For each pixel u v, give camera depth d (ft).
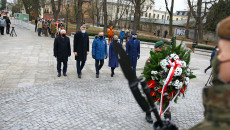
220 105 2.36
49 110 15.92
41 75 25.67
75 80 24.35
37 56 37.40
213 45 105.50
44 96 18.70
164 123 3.31
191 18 140.36
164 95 13.38
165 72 12.81
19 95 18.61
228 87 2.37
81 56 24.99
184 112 17.42
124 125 14.35
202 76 33.01
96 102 18.11
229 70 2.52
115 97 19.70
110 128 13.83
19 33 74.69
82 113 15.79
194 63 46.98
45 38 66.28
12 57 35.01
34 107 16.28
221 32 2.55
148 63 13.48
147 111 3.14
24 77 24.30
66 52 25.21
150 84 13.12
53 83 22.61
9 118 14.32
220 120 2.34
